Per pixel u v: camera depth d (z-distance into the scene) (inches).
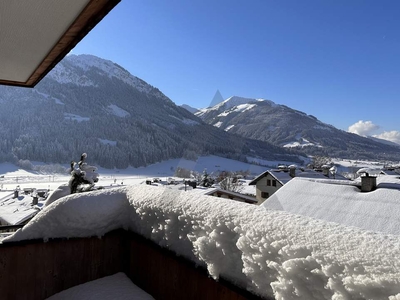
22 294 61.7
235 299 39.3
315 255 28.4
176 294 52.2
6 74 127.3
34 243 63.4
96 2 68.2
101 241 68.7
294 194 244.8
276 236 33.4
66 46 95.5
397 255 23.9
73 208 65.4
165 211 54.1
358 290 24.1
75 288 64.3
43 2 68.1
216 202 46.8
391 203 199.9
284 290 30.6
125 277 68.2
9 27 81.5
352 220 197.0
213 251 42.2
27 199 811.4
